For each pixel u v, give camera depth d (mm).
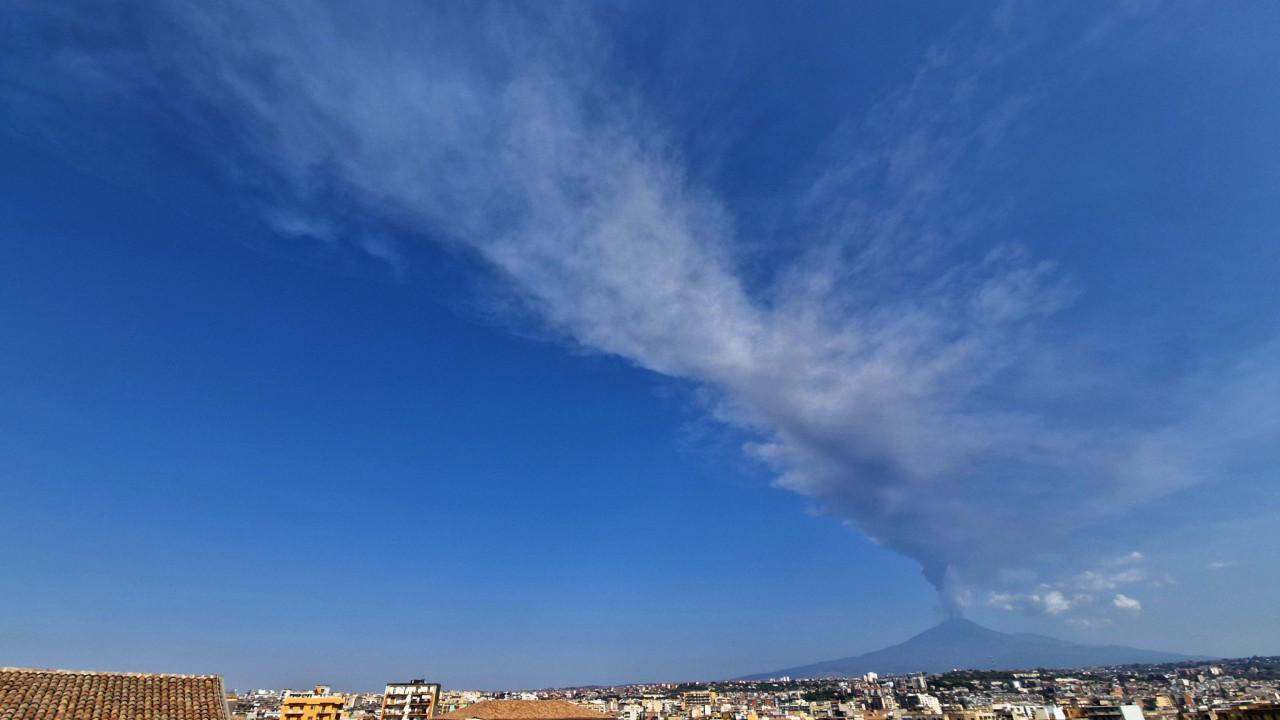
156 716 40125
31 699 38188
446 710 131250
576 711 55344
